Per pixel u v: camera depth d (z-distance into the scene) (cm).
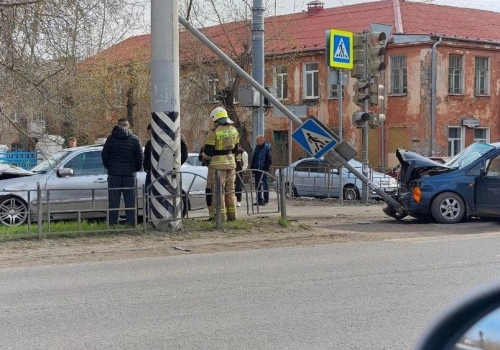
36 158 1945
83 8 1571
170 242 1231
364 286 864
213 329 673
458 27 3806
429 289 845
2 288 870
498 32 3884
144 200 1306
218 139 1385
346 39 1733
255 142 1908
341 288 853
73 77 1730
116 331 669
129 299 804
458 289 844
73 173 1436
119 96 3419
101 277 940
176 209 1323
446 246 1205
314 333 656
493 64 3681
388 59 3578
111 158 1330
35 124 1858
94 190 1282
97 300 800
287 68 3856
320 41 3831
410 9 3872
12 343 632
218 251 1164
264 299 797
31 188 1383
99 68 2845
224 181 1400
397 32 3659
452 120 3559
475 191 1527
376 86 1648
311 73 3822
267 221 1441
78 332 667
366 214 1720
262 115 1902
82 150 1484
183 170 1511
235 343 626
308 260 1065
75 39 1598
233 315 725
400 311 737
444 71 3531
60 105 1731
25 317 725
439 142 3522
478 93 3647
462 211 1530
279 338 641
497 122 3694
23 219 1370
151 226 1321
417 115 3500
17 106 1666
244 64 3247
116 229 1289
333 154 1529
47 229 1252
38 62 1603
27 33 1538
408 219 1628
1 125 1756
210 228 1354
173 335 654
